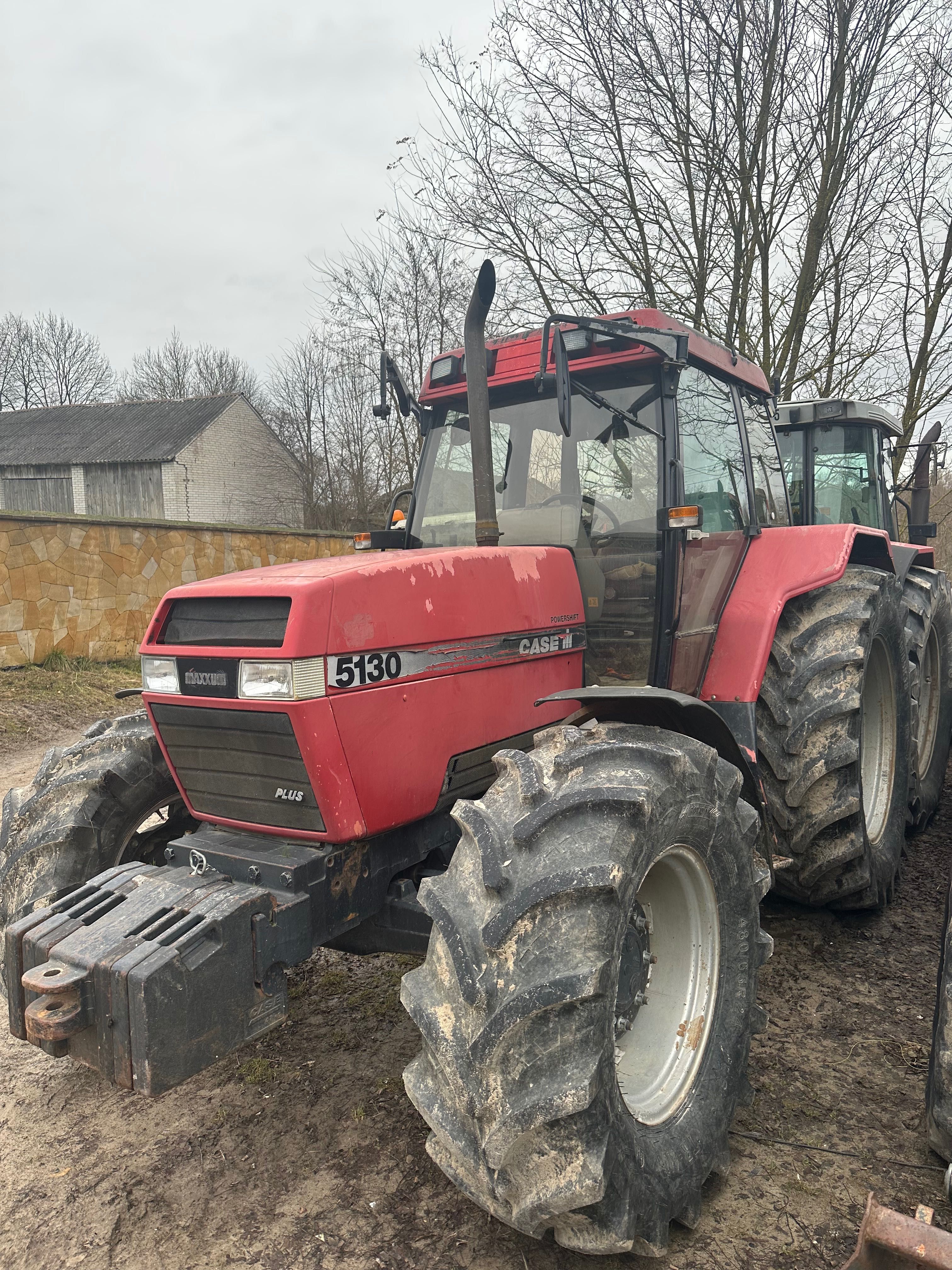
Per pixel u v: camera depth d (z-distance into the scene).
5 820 2.76
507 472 3.17
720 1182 2.18
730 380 3.57
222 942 1.92
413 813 2.30
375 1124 2.43
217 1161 2.31
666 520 2.81
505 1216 1.73
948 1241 1.51
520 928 1.75
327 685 2.04
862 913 3.65
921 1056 2.66
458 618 2.39
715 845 2.24
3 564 8.70
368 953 2.45
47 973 1.90
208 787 2.33
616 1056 2.05
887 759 3.86
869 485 5.82
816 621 3.28
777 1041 2.78
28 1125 2.52
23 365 43.16
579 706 2.89
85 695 8.48
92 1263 1.98
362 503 20.66
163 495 24.28
